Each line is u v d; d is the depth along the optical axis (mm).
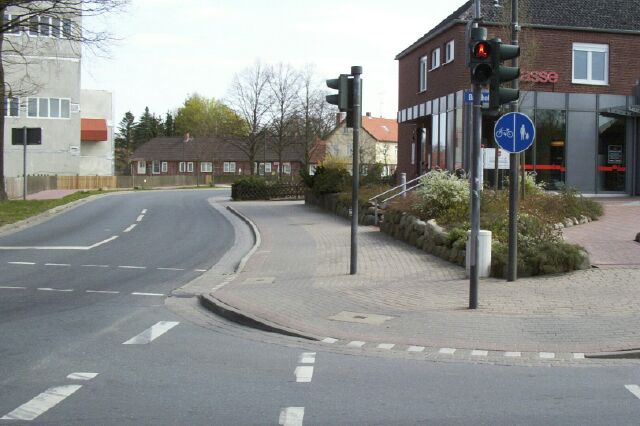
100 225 25500
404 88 35812
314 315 10109
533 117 28125
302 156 89000
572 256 12523
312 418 5754
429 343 8586
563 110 28344
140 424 5570
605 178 28812
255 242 20031
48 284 13078
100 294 12148
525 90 27000
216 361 7746
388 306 10625
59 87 54594
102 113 73000
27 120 54094
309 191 33156
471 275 10242
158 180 73000
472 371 7355
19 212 28078
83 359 7719
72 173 55562
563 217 18266
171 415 5812
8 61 30453
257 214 28750
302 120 67250
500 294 11094
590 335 8703
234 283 13062
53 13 25219
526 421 5680
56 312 10508
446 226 16500
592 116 28594
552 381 6945
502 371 7352
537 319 9508
